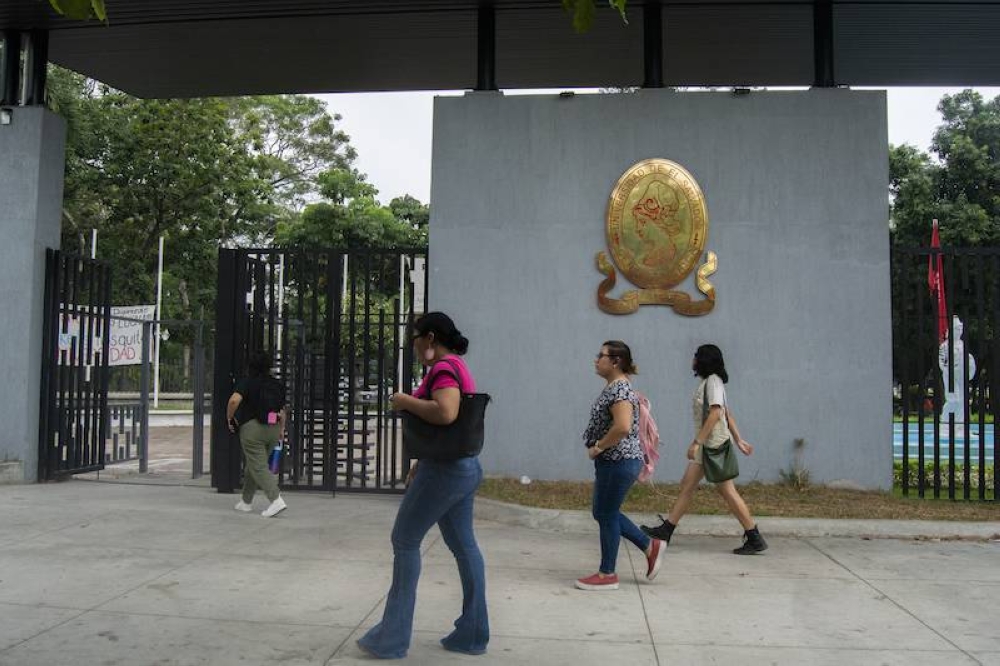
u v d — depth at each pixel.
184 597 5.20
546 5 9.44
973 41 10.25
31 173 9.85
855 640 4.59
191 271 31.08
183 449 15.98
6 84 10.18
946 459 12.16
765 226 8.83
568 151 9.06
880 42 10.32
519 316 9.01
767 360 8.74
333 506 8.63
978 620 4.96
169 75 11.75
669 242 8.83
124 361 13.09
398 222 27.06
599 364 5.70
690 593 5.52
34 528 7.21
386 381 9.63
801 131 8.87
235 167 28.66
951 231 24.67
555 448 8.89
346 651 4.28
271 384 8.07
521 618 4.94
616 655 4.32
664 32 10.20
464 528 4.27
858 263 8.75
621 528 5.74
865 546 6.95
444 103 9.22
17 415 9.68
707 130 8.94
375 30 10.19
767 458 8.70
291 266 9.93
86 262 10.58
